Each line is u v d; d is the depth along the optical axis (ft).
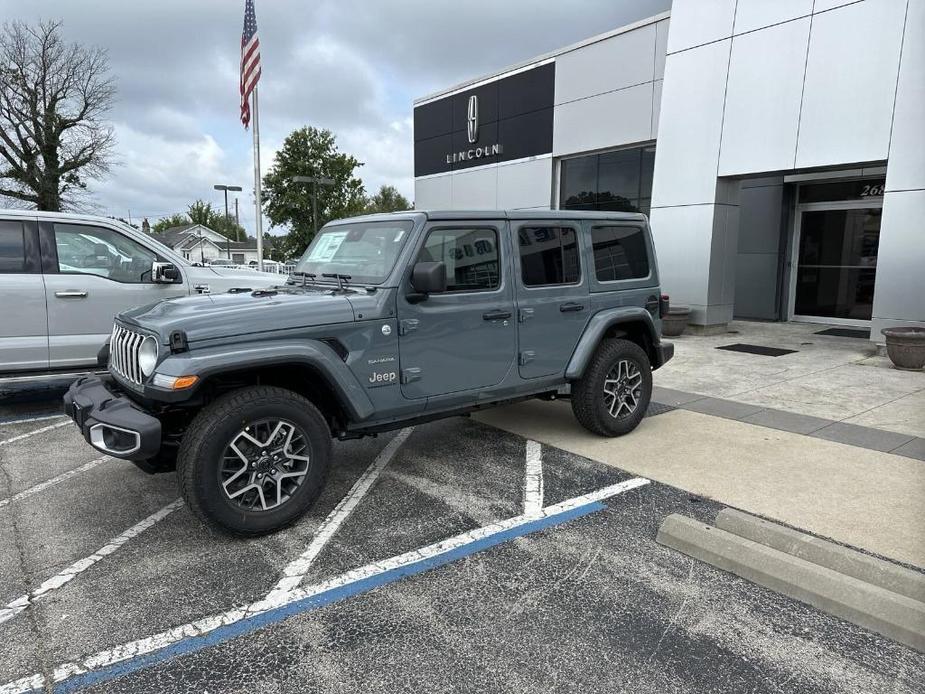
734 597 9.93
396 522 12.69
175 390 10.71
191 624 9.33
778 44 33.37
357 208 175.32
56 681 8.14
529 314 15.38
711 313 38.32
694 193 37.88
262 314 11.78
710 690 7.86
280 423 11.70
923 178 28.14
